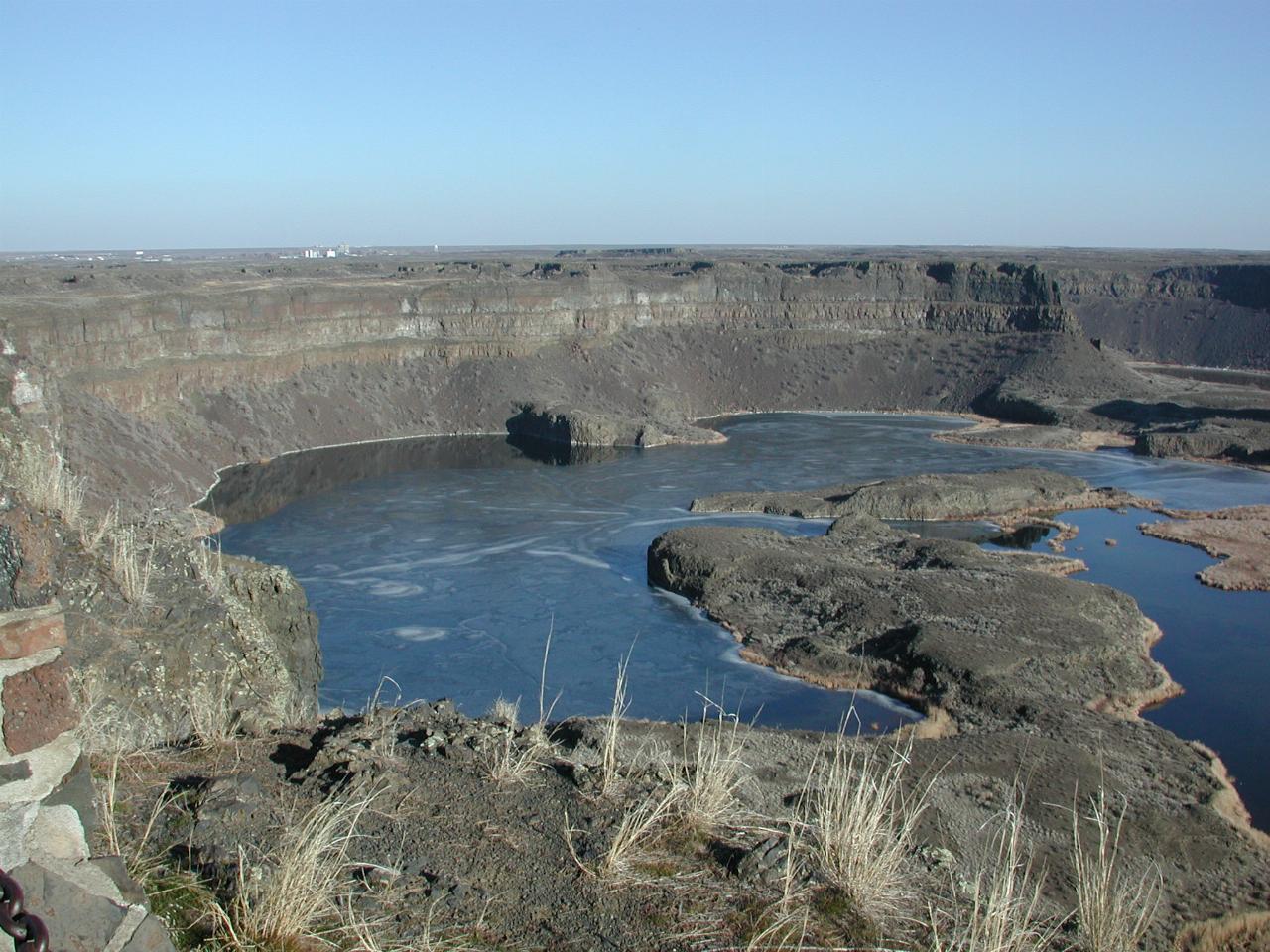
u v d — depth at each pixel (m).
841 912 9.76
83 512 23.84
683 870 10.26
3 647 6.93
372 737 12.98
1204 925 22.27
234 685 18.53
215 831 9.80
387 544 64.50
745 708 38.91
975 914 9.77
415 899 9.26
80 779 7.31
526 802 11.59
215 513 72.44
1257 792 31.95
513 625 48.81
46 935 4.99
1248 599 55.28
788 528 70.50
